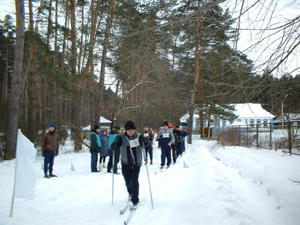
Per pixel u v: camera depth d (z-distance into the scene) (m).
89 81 18.97
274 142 11.48
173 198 5.60
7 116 13.62
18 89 13.18
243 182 7.09
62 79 15.45
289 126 9.76
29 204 5.34
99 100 19.02
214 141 24.48
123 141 5.34
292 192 5.09
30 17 16.47
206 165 9.55
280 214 4.49
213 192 5.66
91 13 9.34
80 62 21.19
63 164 12.05
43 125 16.95
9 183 7.37
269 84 3.83
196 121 44.47
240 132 16.44
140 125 26.31
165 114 28.05
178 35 4.32
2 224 4.30
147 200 5.55
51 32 17.47
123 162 5.28
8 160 12.54
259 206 5.18
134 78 18.69
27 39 15.52
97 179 7.89
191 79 19.11
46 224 4.28
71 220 4.44
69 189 6.55
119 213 4.73
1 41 25.83
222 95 4.49
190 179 7.50
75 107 18.97
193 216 4.34
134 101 27.34
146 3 4.28
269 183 6.06
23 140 4.97
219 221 4.06
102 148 10.38
